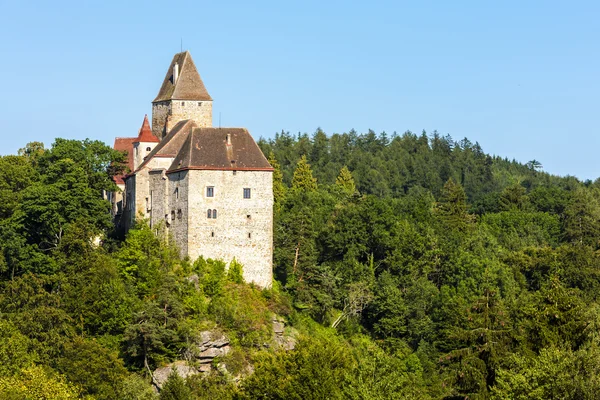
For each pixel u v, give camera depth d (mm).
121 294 131375
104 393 118062
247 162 142000
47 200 145000
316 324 146000
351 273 158250
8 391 105188
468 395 101875
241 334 131500
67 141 156750
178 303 130750
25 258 140250
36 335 124312
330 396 99750
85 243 141625
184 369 125375
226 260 140250
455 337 108500
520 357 97750
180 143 151000
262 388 104125
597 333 113688
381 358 96938
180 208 141500
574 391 87062
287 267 152000
